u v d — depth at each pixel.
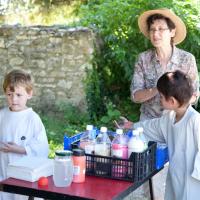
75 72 7.15
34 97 7.31
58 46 7.15
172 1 6.95
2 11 8.98
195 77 3.57
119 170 2.54
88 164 2.61
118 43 7.37
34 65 7.26
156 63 3.62
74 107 7.19
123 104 7.55
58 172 2.40
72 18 9.09
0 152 3.21
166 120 3.07
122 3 7.30
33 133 3.21
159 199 4.03
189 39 6.86
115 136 2.73
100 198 2.26
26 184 2.41
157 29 3.52
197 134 2.81
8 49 7.31
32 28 7.20
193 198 2.88
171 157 3.01
